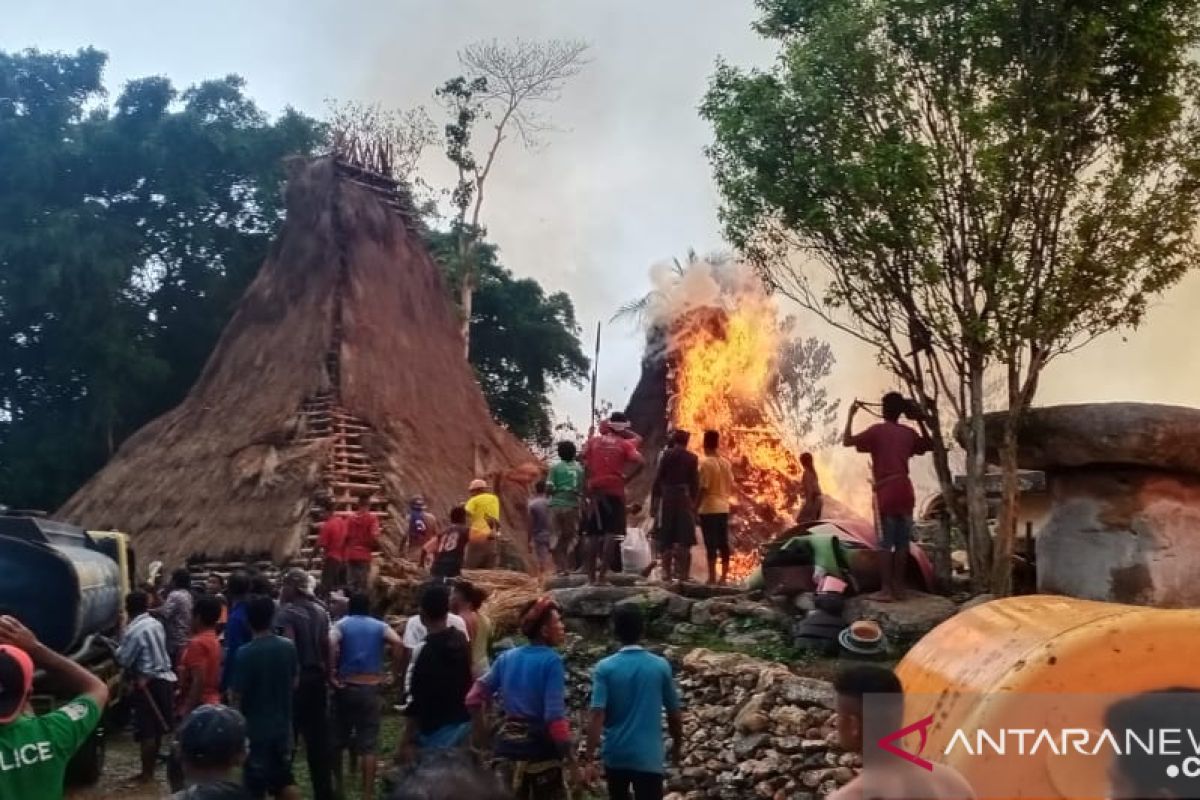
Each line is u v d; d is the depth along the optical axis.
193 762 3.88
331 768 8.62
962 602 10.95
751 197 12.24
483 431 27.80
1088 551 10.60
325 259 27.36
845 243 11.96
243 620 9.21
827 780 8.06
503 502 25.33
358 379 25.19
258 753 7.54
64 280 33.91
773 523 24.28
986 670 3.62
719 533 14.02
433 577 14.89
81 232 34.59
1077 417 10.48
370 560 15.95
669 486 13.44
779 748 8.61
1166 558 10.23
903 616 10.45
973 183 11.52
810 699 8.77
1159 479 10.37
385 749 10.91
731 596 12.38
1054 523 11.06
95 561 11.33
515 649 6.89
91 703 4.11
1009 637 3.76
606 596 12.32
